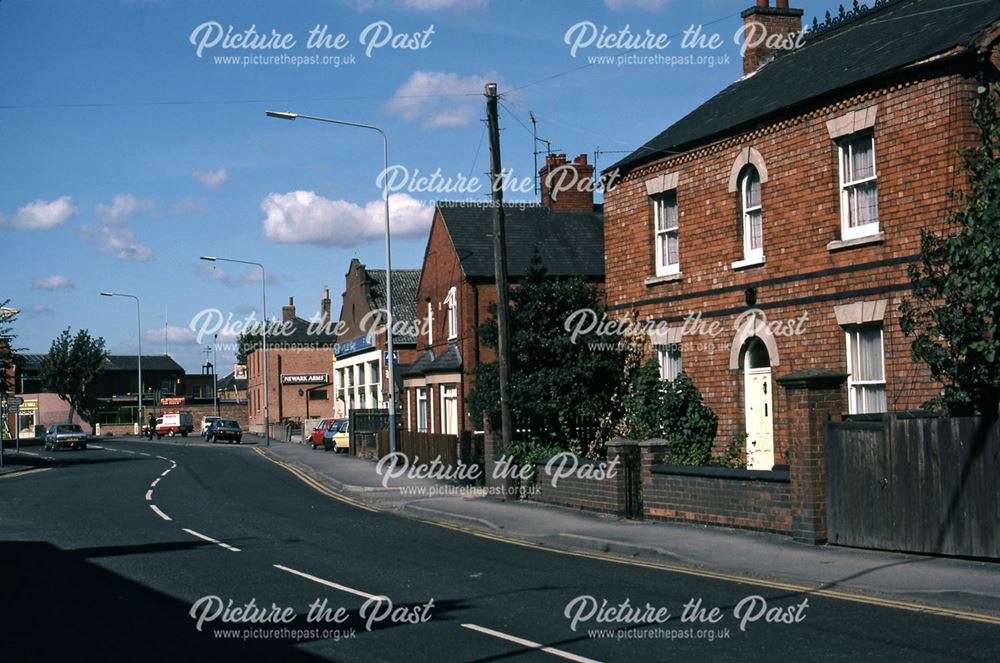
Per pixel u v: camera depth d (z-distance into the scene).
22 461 48.34
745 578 12.73
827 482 14.54
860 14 23.42
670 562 14.27
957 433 12.80
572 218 40.97
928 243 13.48
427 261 42.88
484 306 37.50
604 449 23.89
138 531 19.08
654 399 22.12
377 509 23.53
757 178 20.97
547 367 24.00
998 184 12.71
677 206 22.98
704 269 22.02
